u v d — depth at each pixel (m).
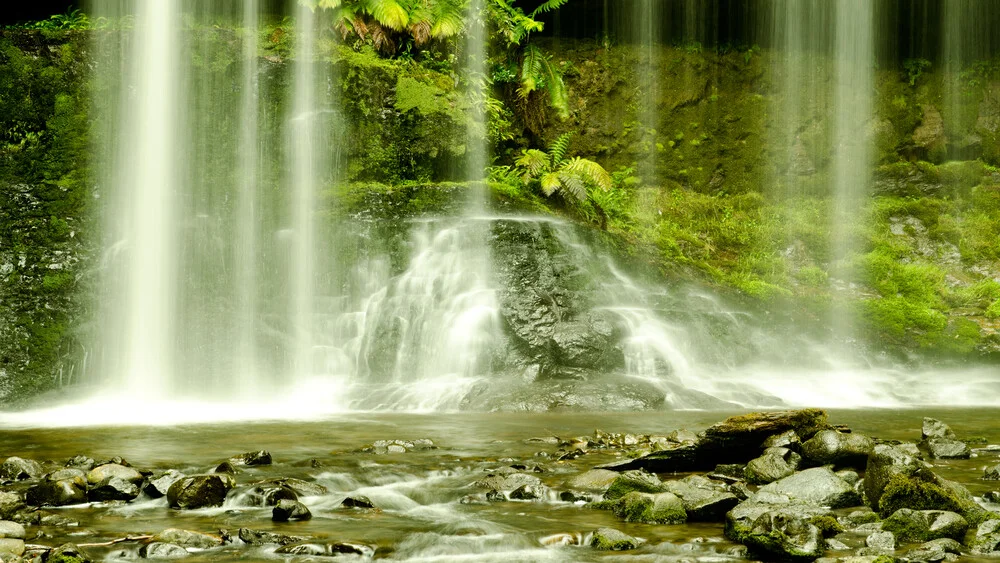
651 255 15.64
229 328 13.36
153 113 14.87
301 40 15.44
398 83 15.77
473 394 11.32
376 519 4.64
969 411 10.88
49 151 14.38
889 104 20.88
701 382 12.27
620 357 12.28
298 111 15.20
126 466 5.57
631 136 20.31
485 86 17.31
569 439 7.45
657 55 20.53
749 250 18.47
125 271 13.68
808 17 20.84
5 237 13.22
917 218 19.53
